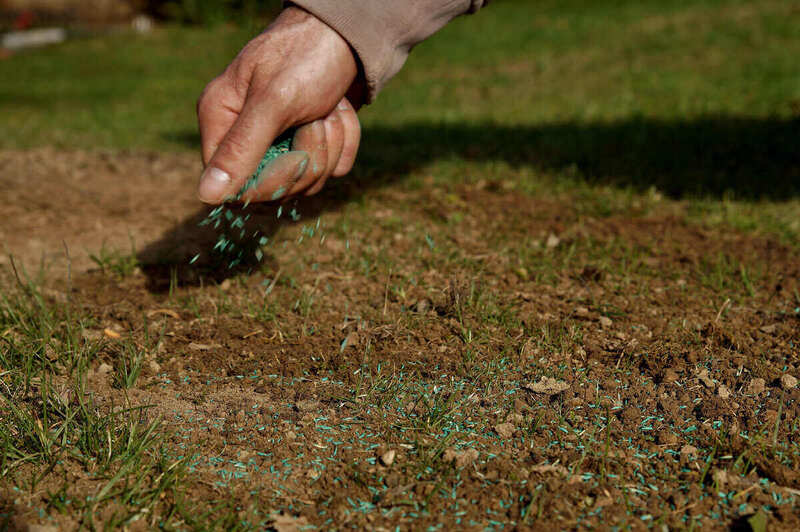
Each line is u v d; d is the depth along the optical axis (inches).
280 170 34.0
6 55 198.7
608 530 31.4
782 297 41.4
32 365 36.9
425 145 73.8
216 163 33.5
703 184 57.2
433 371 36.9
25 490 32.2
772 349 37.8
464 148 71.8
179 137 88.6
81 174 67.1
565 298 41.5
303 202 54.4
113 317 40.3
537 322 39.6
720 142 68.6
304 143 34.7
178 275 43.7
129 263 44.6
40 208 54.7
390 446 33.8
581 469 33.1
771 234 47.3
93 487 32.3
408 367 37.2
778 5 173.3
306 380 36.6
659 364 37.1
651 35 154.9
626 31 163.0
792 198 53.4
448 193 56.6
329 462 33.3
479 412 35.1
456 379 36.5
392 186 58.7
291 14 34.3
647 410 35.1
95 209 54.8
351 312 40.5
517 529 31.4
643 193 55.6
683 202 53.6
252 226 48.8
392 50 35.0
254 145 33.5
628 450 33.7
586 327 39.4
